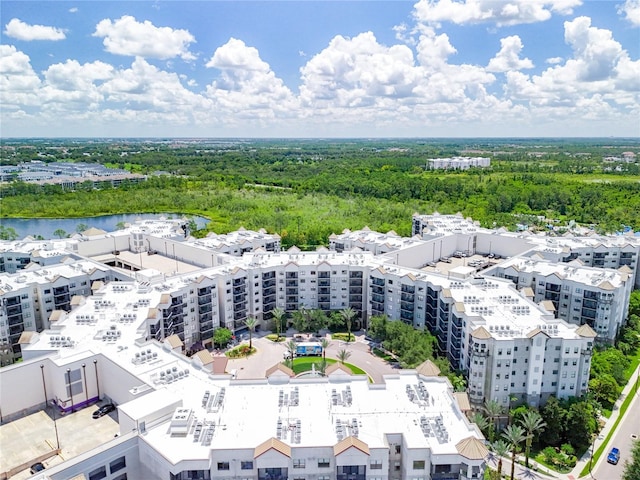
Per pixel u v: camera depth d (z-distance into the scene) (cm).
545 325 14612
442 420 10494
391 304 19512
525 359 14138
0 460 10125
